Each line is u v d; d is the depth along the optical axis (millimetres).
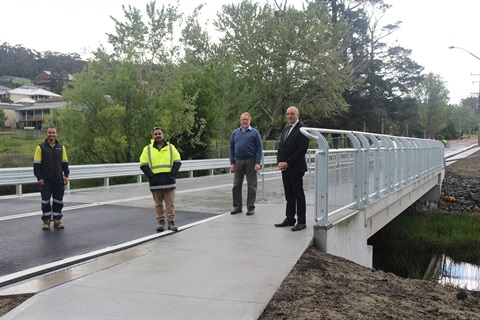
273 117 40406
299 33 37781
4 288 5238
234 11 38719
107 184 17750
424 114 103062
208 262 6074
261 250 6672
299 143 7797
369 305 5051
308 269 6113
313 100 41156
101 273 5605
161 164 8438
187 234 7754
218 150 32312
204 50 37031
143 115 26031
